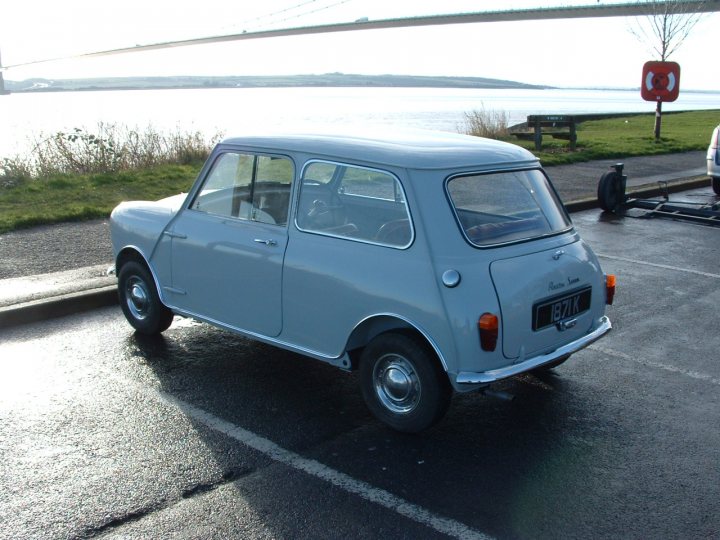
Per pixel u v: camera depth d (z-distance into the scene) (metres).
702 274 8.07
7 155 14.46
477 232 4.12
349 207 4.31
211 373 5.16
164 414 4.50
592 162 16.52
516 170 4.55
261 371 5.21
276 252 4.57
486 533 3.35
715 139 12.59
